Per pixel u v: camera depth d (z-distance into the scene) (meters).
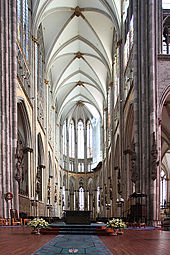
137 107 23.36
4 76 21.33
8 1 22.36
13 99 21.56
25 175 29.84
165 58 22.89
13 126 21.27
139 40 24.09
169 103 28.12
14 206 20.50
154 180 20.94
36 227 15.06
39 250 8.60
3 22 21.78
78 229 16.45
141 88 23.22
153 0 23.52
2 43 21.53
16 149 20.94
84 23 39.75
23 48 28.36
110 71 42.81
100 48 42.22
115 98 40.50
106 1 33.72
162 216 31.83
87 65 49.31
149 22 23.33
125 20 32.66
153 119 21.83
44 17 35.03
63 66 48.50
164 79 22.64
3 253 7.88
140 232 16.38
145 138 22.08
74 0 36.16
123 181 31.08
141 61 23.39
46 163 40.62
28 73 30.31
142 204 20.94
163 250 8.69
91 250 8.75
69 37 42.12
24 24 29.50
